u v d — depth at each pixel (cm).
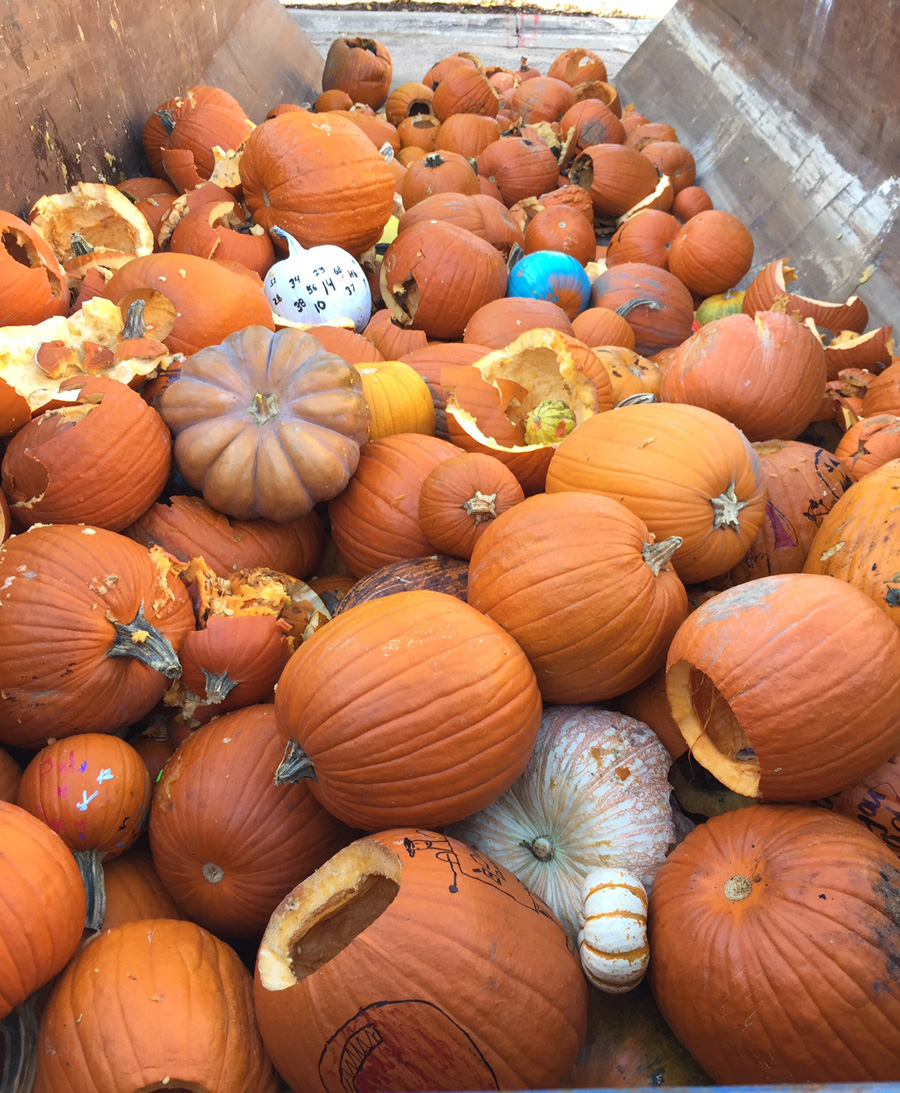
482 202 208
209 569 115
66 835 93
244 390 120
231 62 288
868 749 88
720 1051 81
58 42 181
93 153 193
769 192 244
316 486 118
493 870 87
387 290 179
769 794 91
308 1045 78
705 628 92
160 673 107
